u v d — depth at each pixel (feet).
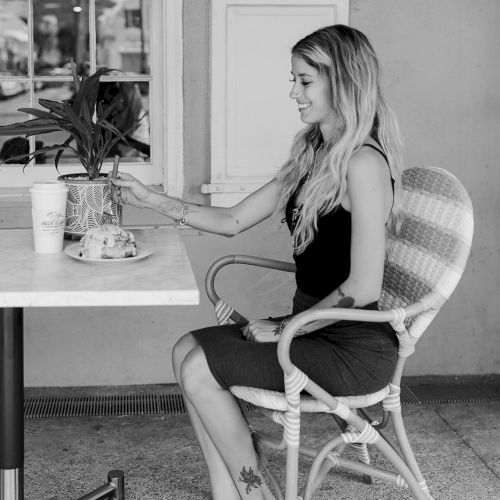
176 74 10.68
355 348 6.93
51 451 9.56
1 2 10.86
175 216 8.25
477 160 11.45
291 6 10.66
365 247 6.76
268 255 11.34
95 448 9.66
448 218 7.10
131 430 10.18
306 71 7.11
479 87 11.27
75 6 10.98
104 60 11.09
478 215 11.57
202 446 7.65
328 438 9.93
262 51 10.74
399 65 11.10
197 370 6.91
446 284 6.91
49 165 11.19
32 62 11.05
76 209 7.80
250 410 10.83
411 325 7.00
